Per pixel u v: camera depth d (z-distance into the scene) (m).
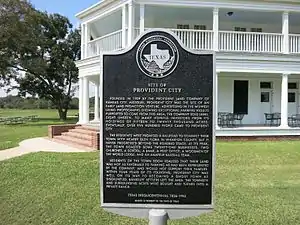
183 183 4.23
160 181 4.24
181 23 21.66
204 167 4.23
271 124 20.47
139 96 4.29
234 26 22.11
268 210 6.53
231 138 17.36
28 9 32.41
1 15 30.94
